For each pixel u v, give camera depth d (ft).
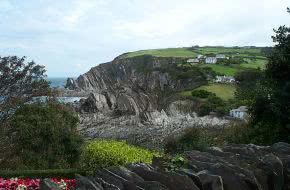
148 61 635.66
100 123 338.34
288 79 74.59
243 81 437.17
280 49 75.87
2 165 85.92
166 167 34.91
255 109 76.59
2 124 94.53
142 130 291.99
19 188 40.09
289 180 35.91
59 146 94.27
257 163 34.91
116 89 479.00
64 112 103.35
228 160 34.96
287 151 40.86
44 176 66.18
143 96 424.05
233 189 31.37
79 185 27.40
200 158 35.76
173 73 512.22
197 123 273.33
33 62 121.49
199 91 419.33
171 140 98.99
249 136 78.64
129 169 31.37
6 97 108.78
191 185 28.89
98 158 59.11
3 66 116.67
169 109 395.34
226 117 323.98
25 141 92.27
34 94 114.11
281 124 72.38
